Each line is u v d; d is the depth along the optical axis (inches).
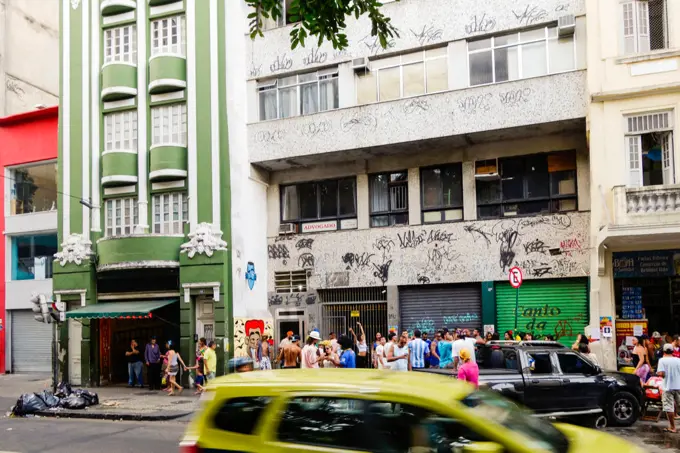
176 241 836.0
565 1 698.2
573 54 695.7
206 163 836.0
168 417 579.8
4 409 666.2
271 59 846.5
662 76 630.5
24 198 1029.8
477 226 748.6
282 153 818.8
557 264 704.4
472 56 740.7
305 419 197.9
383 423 189.0
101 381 871.7
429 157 786.2
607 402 468.4
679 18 631.2
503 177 753.0
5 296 1024.2
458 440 181.3
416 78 767.7
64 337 894.4
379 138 762.2
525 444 180.9
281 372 222.7
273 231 874.1
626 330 658.2
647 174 636.7
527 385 446.6
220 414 209.6
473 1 741.3
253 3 379.2
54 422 573.9
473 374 412.2
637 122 641.0
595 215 649.6
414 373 221.0
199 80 850.1
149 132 875.4
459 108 727.1
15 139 1026.1
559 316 704.4
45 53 1218.6
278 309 854.5
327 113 795.4
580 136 714.8
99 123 903.7
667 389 463.5
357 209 823.7
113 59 906.1
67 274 887.7
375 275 796.0
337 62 804.6
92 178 898.7
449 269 756.6
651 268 647.1
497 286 737.0
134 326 916.6
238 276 810.8
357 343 719.1
